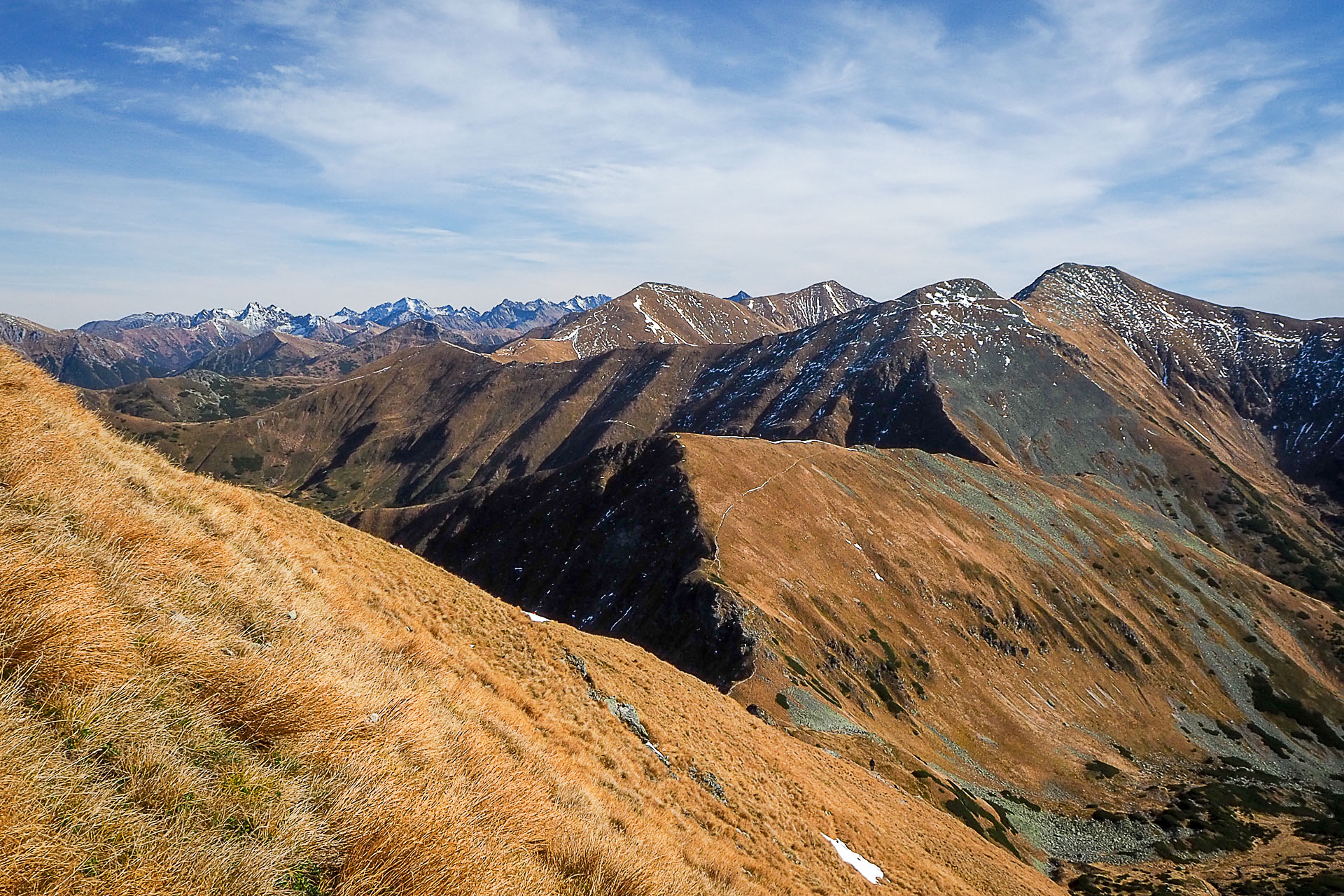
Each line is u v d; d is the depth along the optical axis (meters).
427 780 6.63
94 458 9.73
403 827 5.27
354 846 4.97
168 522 9.02
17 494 6.82
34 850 3.49
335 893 4.60
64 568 5.79
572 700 20.56
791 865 20.08
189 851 4.11
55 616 4.89
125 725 4.74
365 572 21.17
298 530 20.98
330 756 5.92
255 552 11.53
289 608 9.60
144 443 13.14
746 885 13.31
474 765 8.36
